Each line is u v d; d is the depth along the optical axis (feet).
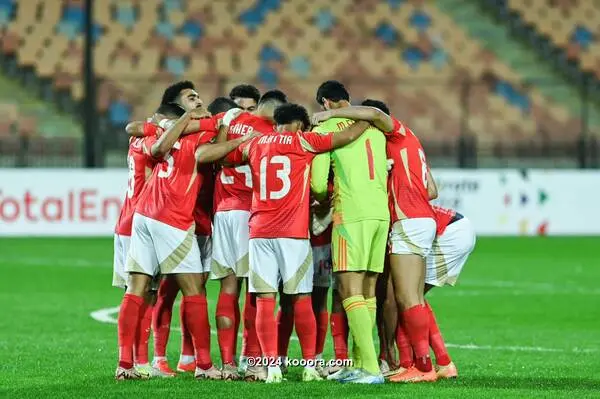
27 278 193.98
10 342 120.67
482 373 99.71
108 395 84.23
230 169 95.40
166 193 92.58
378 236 91.86
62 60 345.72
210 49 360.07
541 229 296.92
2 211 268.82
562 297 172.04
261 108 97.25
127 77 342.85
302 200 91.50
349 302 91.25
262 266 91.45
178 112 96.73
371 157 91.86
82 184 273.54
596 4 408.05
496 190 293.84
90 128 279.90
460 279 197.98
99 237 286.46
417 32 386.32
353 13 388.16
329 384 89.97
